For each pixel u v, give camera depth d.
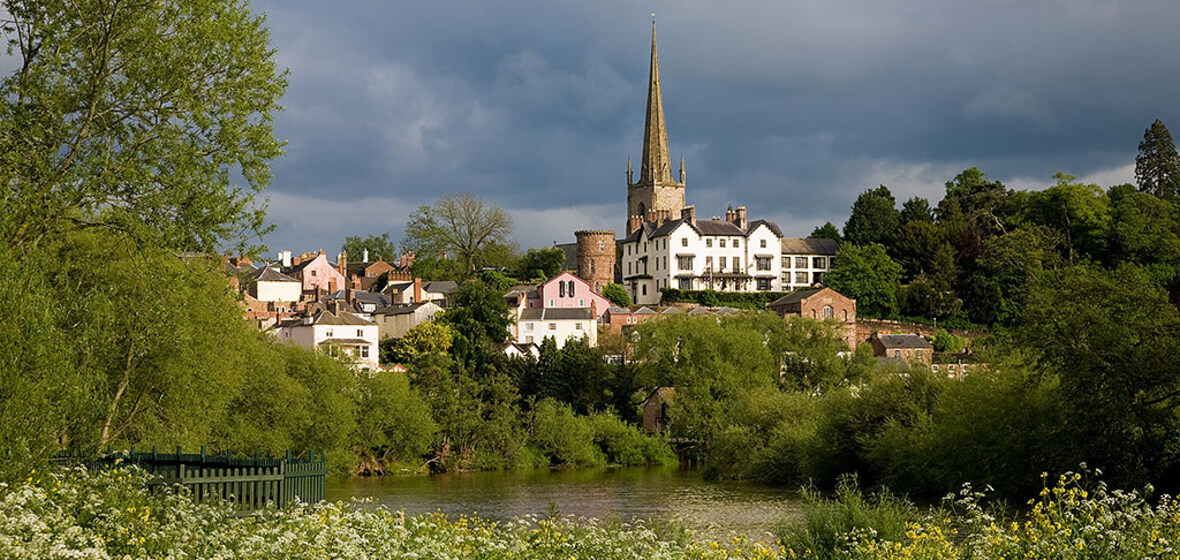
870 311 153.38
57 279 32.56
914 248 160.38
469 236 177.38
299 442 74.00
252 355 62.72
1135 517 20.16
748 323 103.56
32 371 21.86
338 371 80.50
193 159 31.83
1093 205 152.00
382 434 86.00
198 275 36.19
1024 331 50.78
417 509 60.12
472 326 131.38
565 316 147.25
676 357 100.38
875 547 22.70
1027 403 50.56
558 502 62.88
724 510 55.94
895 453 57.81
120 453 27.77
